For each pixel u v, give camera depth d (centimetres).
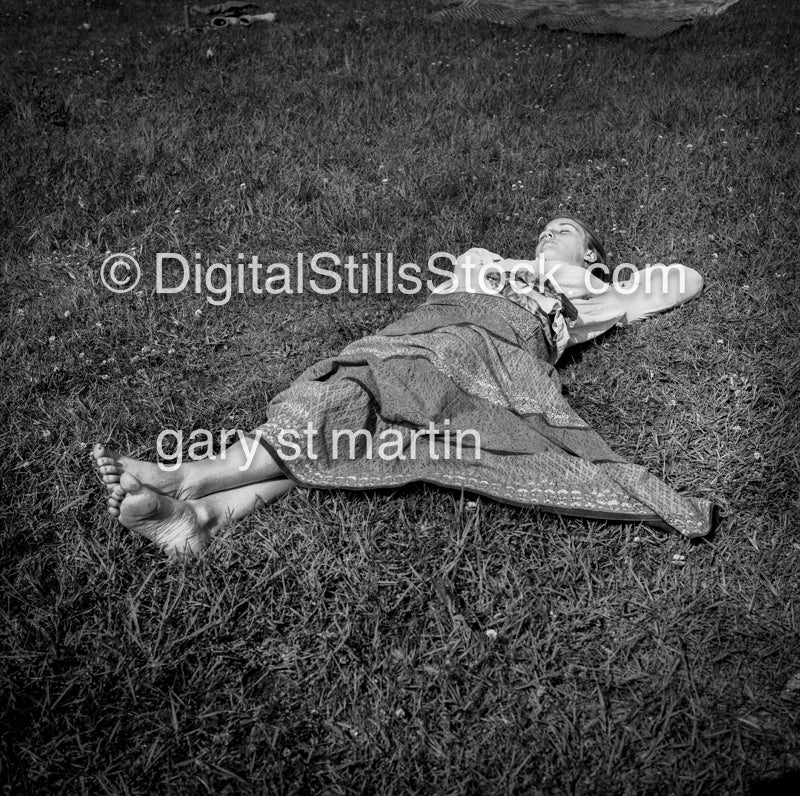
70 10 1238
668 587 313
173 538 315
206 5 1292
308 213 599
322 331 474
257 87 858
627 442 386
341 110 789
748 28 1084
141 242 561
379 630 296
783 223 562
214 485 330
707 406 406
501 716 271
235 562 317
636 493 330
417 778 254
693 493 356
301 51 979
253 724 268
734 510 347
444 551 322
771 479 360
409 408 351
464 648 289
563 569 319
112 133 729
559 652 290
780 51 971
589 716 271
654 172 654
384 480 340
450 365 366
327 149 697
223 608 302
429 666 285
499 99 822
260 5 1275
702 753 260
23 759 256
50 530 335
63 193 611
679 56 969
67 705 271
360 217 586
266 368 441
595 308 473
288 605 304
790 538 332
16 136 712
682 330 465
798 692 276
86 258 540
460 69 921
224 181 638
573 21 1110
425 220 591
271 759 257
